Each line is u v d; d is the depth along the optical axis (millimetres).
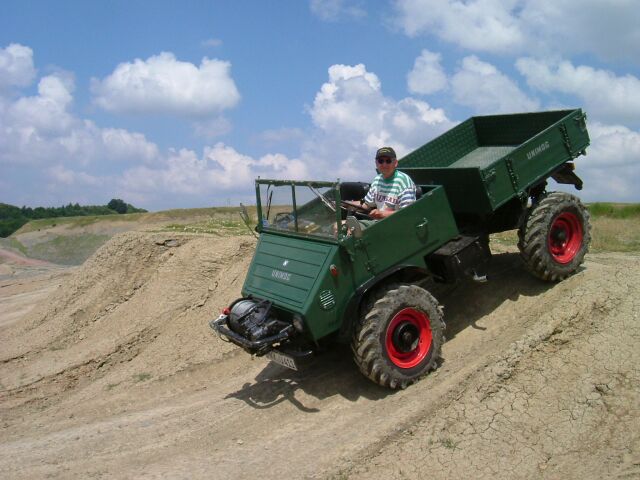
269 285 6258
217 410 6527
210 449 5609
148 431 6262
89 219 44250
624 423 4762
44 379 8664
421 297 6043
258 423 6016
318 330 5652
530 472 4496
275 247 6559
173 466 5324
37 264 29547
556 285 7211
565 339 5723
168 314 10117
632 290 6227
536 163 7047
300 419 5918
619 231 12391
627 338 5598
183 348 8836
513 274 7828
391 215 6051
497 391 5285
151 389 7770
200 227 16156
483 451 4723
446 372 6082
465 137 8789
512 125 8453
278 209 6656
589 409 4988
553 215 6969
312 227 6129
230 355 8219
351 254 5762
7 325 13547
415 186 6652
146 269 12500
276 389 6734
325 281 5684
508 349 5664
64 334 11094
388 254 6051
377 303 5812
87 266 13805
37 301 16422
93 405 7547
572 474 4406
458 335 6949
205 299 10156
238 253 11188
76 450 5996
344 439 5254
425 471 4602
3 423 7367
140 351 9250
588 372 5344
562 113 7723
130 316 10836
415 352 6082
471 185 6594
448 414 5133
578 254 7246
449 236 6574
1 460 5980
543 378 5363
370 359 5734
